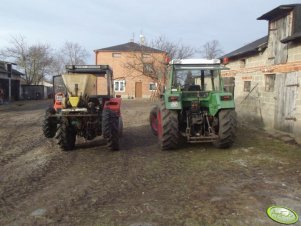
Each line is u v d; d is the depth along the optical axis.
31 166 7.14
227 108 8.12
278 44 11.39
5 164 7.37
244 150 8.30
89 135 8.86
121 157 7.81
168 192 5.36
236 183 5.79
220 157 7.64
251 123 13.44
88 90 8.64
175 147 8.37
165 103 8.20
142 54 29.30
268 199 5.03
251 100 13.52
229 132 8.08
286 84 10.74
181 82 9.02
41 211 4.66
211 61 9.01
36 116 18.20
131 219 4.38
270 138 10.03
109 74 9.43
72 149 8.84
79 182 5.94
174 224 4.24
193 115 8.42
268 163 7.10
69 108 8.38
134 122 14.77
